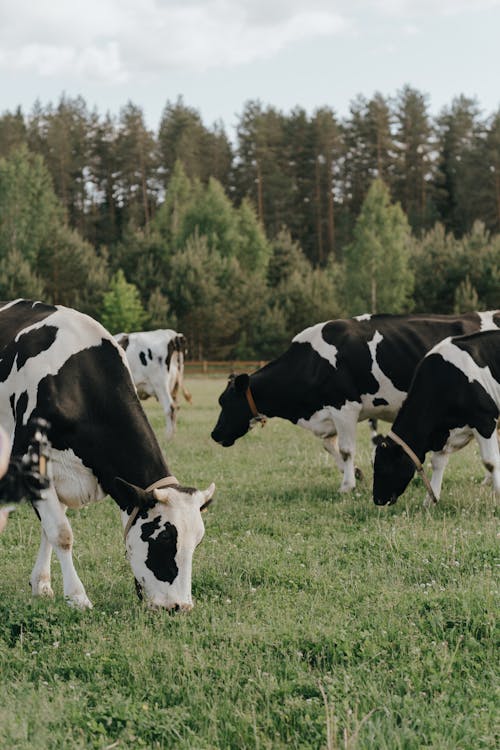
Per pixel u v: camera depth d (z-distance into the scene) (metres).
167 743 4.20
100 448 6.57
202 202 88.56
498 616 5.59
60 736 4.17
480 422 10.09
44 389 6.54
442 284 71.00
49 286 78.12
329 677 4.79
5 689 4.76
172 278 72.62
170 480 6.45
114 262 80.25
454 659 5.04
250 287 74.44
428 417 10.01
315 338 11.88
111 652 5.29
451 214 107.81
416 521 9.02
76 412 6.52
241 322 73.50
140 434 6.59
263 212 104.06
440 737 4.08
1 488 6.17
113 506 10.41
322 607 6.09
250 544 8.20
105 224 107.94
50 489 6.42
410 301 71.38
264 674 4.83
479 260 70.50
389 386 11.60
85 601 6.29
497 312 12.39
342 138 109.00
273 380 12.04
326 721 4.21
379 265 70.75
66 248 78.69
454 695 4.61
